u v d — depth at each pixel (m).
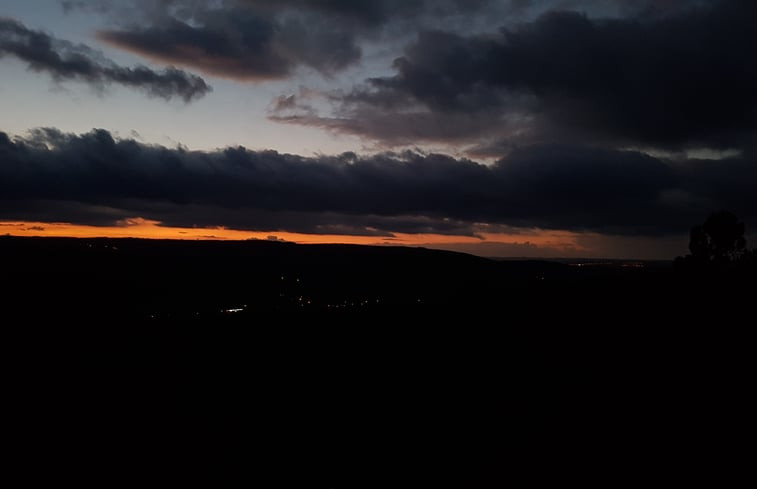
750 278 28.56
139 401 16.77
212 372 20.12
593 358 19.30
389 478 11.09
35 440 13.54
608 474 10.59
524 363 19.58
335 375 19.53
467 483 10.65
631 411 13.94
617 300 28.78
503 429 13.51
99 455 12.62
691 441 11.82
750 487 9.77
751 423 12.50
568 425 13.36
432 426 14.04
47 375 19.56
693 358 17.95
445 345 23.50
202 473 11.55
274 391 17.70
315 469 11.63
